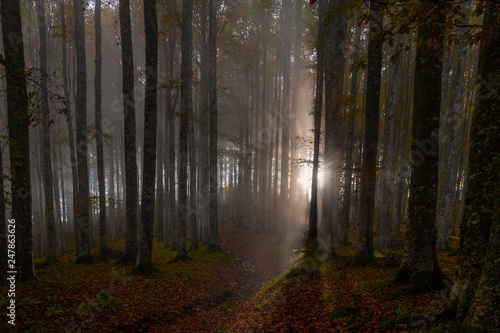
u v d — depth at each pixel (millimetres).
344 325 5965
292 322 7031
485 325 3598
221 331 7648
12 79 8602
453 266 9484
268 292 10148
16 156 8664
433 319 4793
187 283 11648
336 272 10281
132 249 14141
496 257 3664
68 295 8336
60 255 20953
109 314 7672
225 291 11844
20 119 8797
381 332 5172
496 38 4426
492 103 4508
